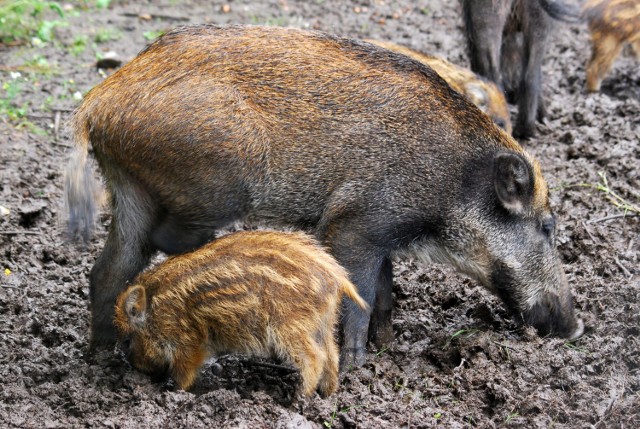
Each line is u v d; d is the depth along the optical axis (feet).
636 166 48.85
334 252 33.71
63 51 59.47
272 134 32.83
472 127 34.71
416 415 31.04
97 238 41.91
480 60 52.85
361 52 34.35
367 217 33.55
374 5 69.97
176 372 31.86
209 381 32.99
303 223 34.27
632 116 55.06
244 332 30.81
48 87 54.39
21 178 45.96
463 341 34.96
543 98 54.65
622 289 38.60
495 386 32.17
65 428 29.68
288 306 30.30
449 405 32.04
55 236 42.29
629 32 56.49
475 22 52.26
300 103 33.06
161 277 31.63
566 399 32.19
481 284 36.63
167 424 29.78
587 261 41.50
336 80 33.50
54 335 35.58
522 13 52.42
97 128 31.94
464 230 34.91
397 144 33.55
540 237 36.11
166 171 31.89
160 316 31.48
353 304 33.81
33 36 61.21
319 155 33.19
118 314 32.17
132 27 64.03
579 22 56.49
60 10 60.95
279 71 33.14
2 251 40.93
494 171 34.65
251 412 30.25
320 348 30.91
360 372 33.50
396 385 33.30
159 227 32.91
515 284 36.19
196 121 31.58
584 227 43.34
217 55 32.73
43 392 31.53
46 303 37.37
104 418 29.99
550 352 34.24
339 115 33.30
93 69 57.62
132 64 32.60
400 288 39.45
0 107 51.57
